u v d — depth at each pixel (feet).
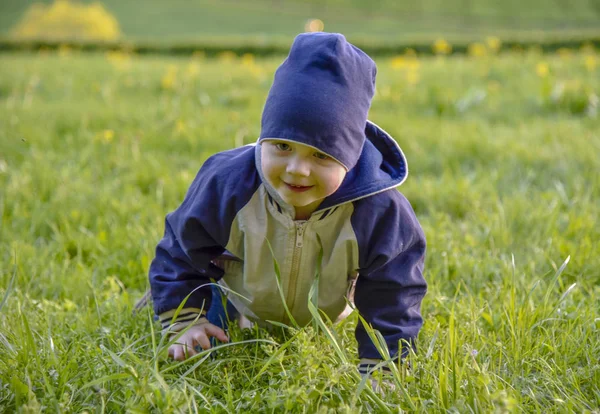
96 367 7.66
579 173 16.20
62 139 19.83
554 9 132.26
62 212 13.44
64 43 67.00
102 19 90.99
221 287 8.23
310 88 7.02
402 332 7.93
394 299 7.98
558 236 12.17
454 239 12.18
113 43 66.49
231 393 7.16
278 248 7.98
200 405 7.14
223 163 8.15
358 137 7.30
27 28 88.89
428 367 7.59
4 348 7.95
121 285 10.32
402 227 7.89
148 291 9.49
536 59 40.86
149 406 6.73
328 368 6.92
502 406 6.17
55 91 30.78
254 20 133.90
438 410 6.90
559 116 24.26
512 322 8.43
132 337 8.45
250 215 7.88
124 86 32.35
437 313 9.29
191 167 16.83
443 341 8.38
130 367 6.71
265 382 7.75
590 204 13.76
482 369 7.22
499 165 17.34
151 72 37.96
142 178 15.94
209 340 8.89
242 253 8.16
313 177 7.19
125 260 11.55
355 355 8.34
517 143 19.31
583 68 35.37
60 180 15.33
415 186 15.37
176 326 8.29
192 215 7.91
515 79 33.09
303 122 6.95
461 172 17.04
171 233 8.41
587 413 6.84
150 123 21.86
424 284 8.14
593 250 11.42
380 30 123.03
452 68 37.81
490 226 12.52
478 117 24.62
